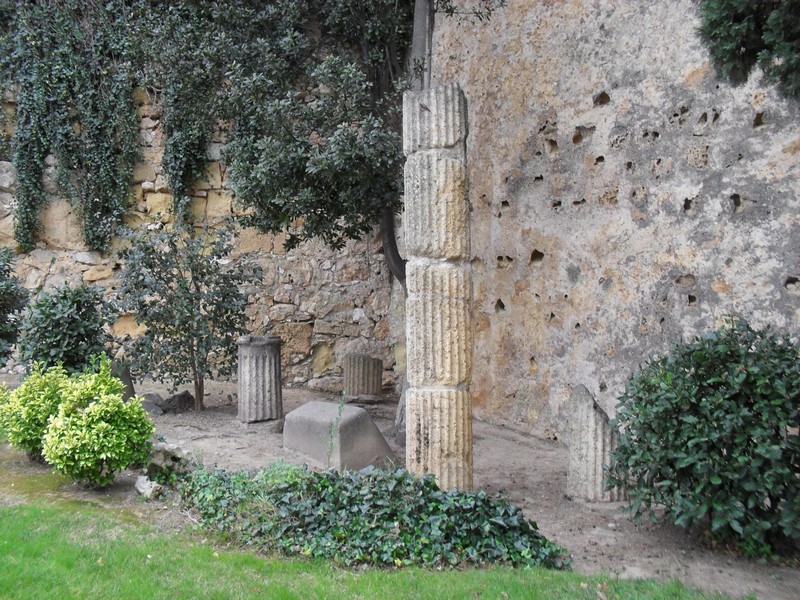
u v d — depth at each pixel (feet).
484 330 34.17
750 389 15.52
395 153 25.62
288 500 16.74
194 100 31.07
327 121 26.50
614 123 26.96
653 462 16.39
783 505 15.10
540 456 26.76
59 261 38.42
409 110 18.89
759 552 16.05
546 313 30.14
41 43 37.81
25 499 18.47
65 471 18.56
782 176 20.94
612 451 19.31
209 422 28.89
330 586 13.85
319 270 41.98
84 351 25.84
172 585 13.42
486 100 34.14
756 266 21.53
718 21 15.28
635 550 16.78
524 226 31.60
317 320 41.88
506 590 13.66
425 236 18.61
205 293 30.50
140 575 13.75
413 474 17.62
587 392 21.09
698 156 23.56
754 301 21.52
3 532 15.52
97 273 38.63
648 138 25.57
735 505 15.35
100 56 38.58
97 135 38.55
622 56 26.66
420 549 15.52
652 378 16.62
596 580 14.38
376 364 40.27
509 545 16.03
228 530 16.39
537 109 30.86
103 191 38.58
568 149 29.17
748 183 21.93
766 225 21.31
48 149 38.19
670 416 16.14
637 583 14.25
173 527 16.88
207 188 40.34
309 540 15.80
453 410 18.49
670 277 24.45
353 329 42.34
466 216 18.95
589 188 28.07
